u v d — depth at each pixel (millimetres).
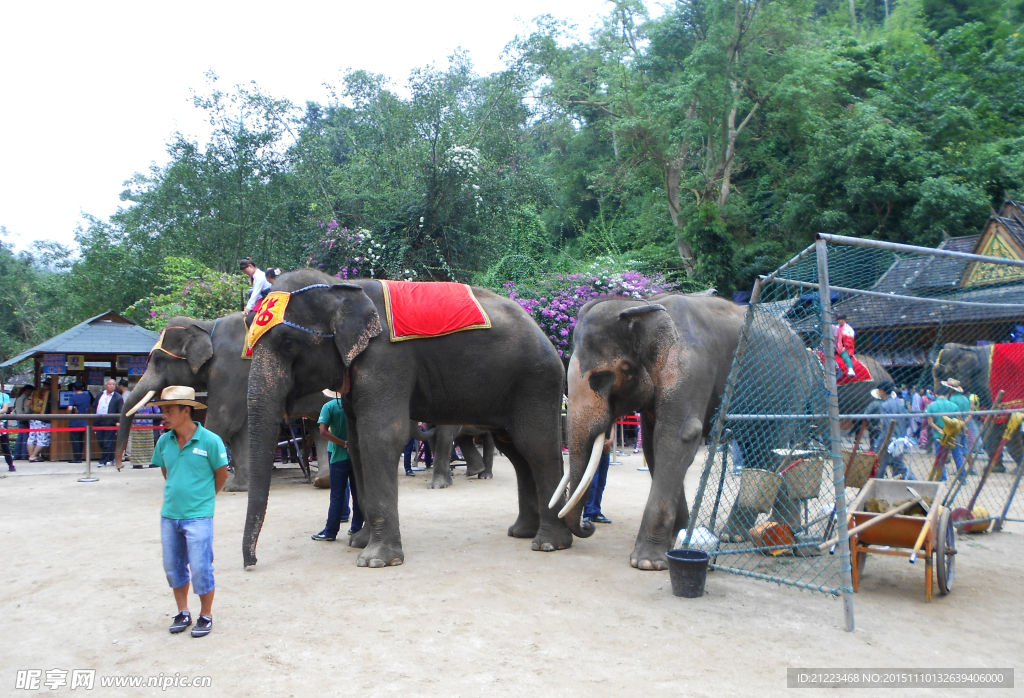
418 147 20250
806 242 29391
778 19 29578
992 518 7820
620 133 31375
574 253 33844
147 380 10953
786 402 6867
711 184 31750
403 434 6520
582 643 4422
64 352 14609
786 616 5020
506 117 22516
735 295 28875
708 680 3865
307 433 12227
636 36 36875
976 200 25031
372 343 6496
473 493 10648
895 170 26828
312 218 20828
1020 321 8172
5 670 3988
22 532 7711
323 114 30594
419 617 4898
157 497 10180
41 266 41812
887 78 33594
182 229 21375
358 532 7082
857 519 5727
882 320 8055
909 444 8375
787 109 30719
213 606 5121
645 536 6336
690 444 6371
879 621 4941
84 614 4953
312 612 4996
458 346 6809
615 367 6637
